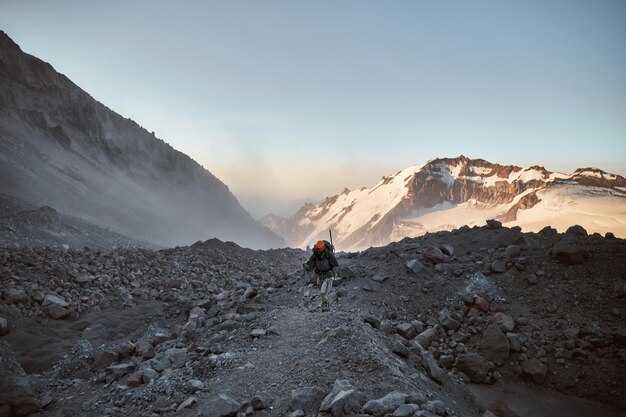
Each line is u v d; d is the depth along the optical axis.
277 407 5.79
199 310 13.82
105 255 20.62
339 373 6.44
